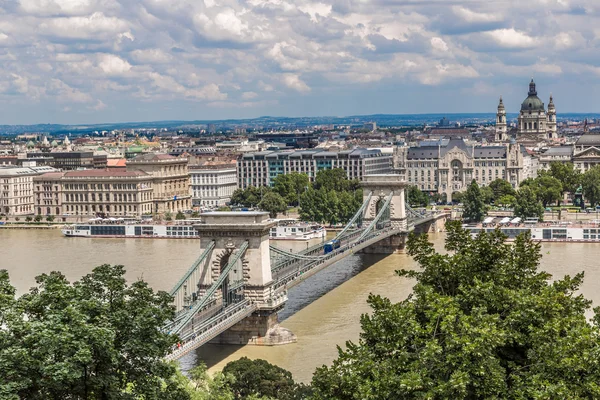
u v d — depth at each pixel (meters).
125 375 111.81
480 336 107.12
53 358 100.69
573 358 105.69
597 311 121.44
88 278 116.12
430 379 106.12
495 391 104.81
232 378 148.25
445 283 128.62
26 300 108.06
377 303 121.50
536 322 114.56
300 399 145.75
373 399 106.06
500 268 127.06
